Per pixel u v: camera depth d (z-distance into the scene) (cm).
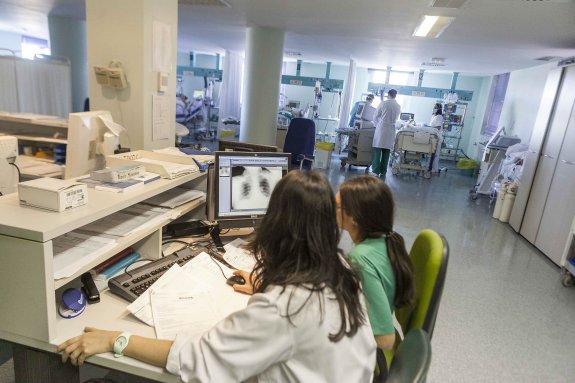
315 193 78
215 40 754
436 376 193
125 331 103
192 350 82
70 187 103
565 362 212
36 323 93
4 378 166
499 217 495
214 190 164
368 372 82
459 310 259
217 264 145
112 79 239
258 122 573
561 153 375
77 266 102
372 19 426
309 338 73
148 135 254
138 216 145
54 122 292
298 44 702
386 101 712
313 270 76
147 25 237
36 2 480
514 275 323
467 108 986
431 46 571
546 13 331
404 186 663
